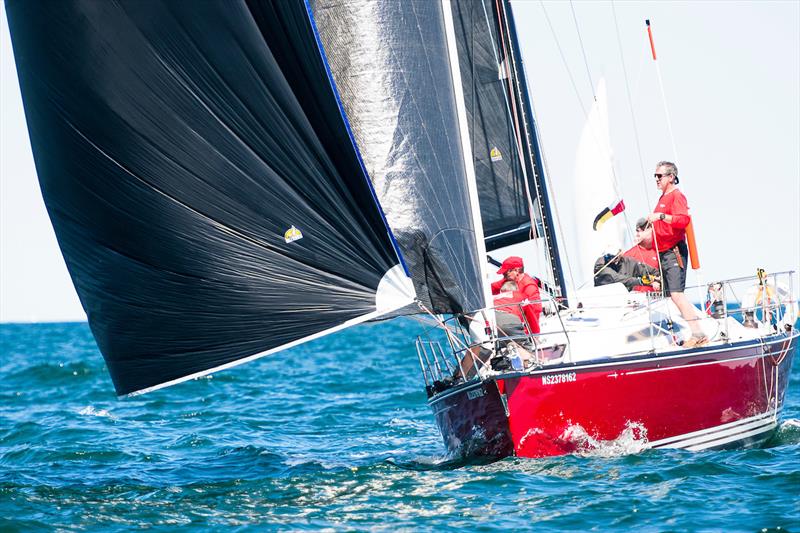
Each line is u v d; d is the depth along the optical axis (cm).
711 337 3794
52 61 3117
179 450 4541
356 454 4253
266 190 3192
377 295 3234
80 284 3338
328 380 8388
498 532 2627
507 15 4434
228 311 3250
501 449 3384
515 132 4447
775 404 3994
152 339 3309
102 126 3148
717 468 3212
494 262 4441
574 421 3322
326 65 3145
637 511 2756
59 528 2855
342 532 2691
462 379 3653
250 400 6831
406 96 3541
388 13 3559
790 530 2519
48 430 5262
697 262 3875
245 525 2805
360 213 3198
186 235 3209
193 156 3164
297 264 3225
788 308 4128
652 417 3419
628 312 3750
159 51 3106
